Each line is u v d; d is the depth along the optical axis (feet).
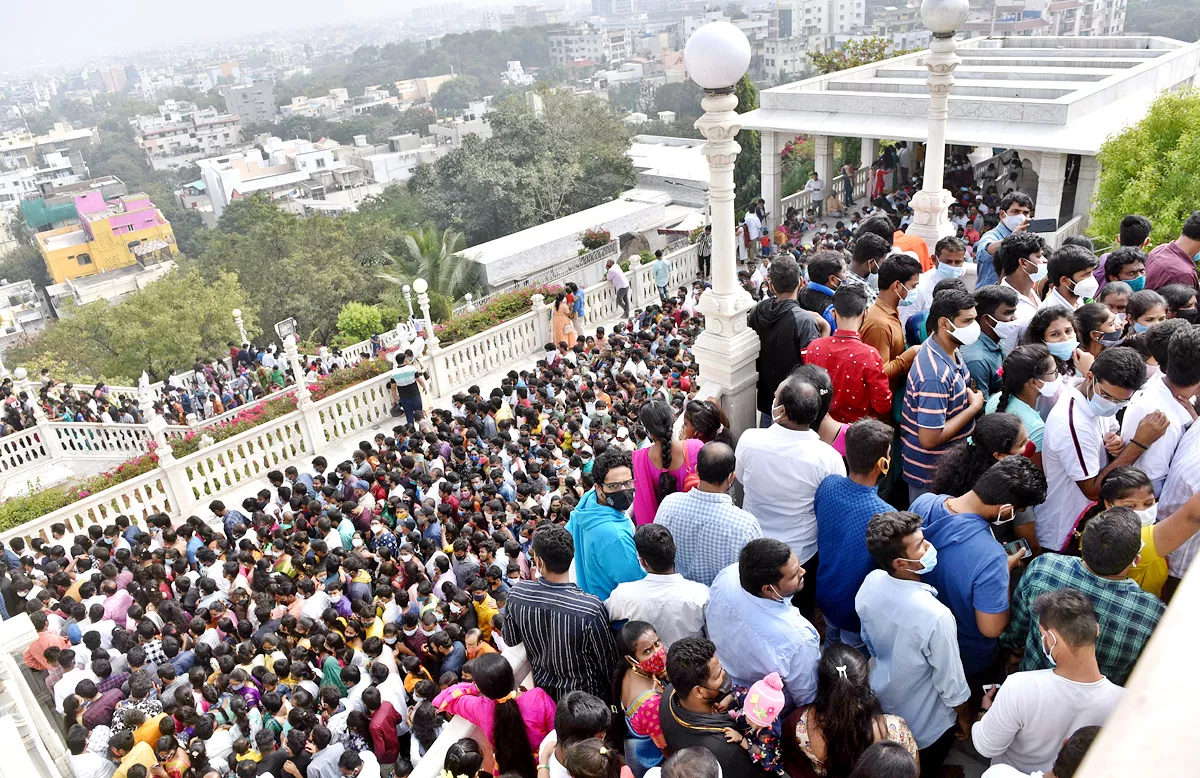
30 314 386.11
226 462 50.29
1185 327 14.35
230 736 25.48
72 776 26.76
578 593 15.07
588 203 200.03
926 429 16.87
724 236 20.58
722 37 18.61
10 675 24.58
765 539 13.12
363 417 56.24
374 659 26.68
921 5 30.17
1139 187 47.16
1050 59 89.71
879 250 22.15
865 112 79.15
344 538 34.60
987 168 92.48
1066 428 14.70
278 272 166.71
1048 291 22.15
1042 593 12.35
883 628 13.02
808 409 15.51
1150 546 12.91
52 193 533.14
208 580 32.45
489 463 38.06
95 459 70.49
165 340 136.36
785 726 13.46
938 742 13.82
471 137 206.59
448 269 138.82
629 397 42.93
